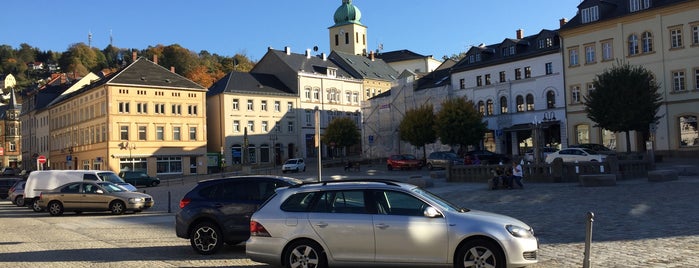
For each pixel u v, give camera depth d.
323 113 84.75
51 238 15.97
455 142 54.97
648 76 45.22
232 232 12.12
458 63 67.75
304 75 82.69
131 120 68.56
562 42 56.22
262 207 9.73
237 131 76.38
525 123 58.91
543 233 13.64
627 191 22.31
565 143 55.81
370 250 8.98
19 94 141.50
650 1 50.12
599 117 45.81
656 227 13.64
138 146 68.69
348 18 113.00
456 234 8.71
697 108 47.16
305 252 9.23
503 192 25.19
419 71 107.62
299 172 57.12
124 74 69.12
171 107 71.50
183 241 14.64
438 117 55.78
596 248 11.39
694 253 10.49
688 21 47.66
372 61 99.88
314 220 9.25
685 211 16.06
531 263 8.75
